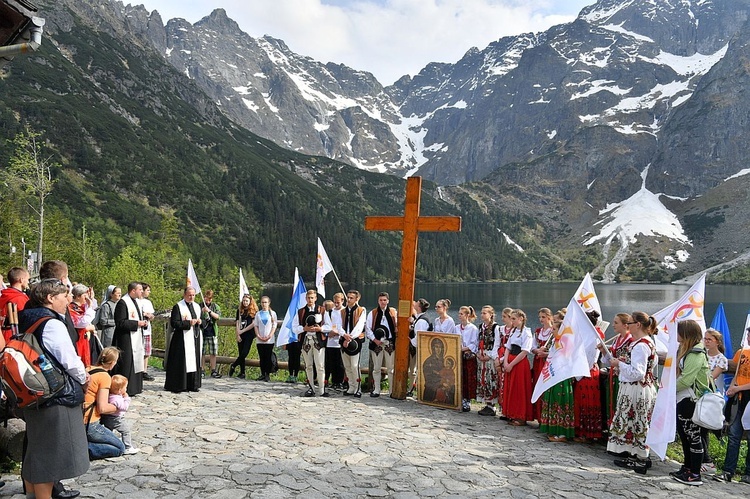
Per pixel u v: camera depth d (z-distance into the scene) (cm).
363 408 1083
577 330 912
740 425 801
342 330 1221
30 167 4162
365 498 589
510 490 645
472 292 14950
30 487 531
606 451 888
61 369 509
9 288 651
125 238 10988
